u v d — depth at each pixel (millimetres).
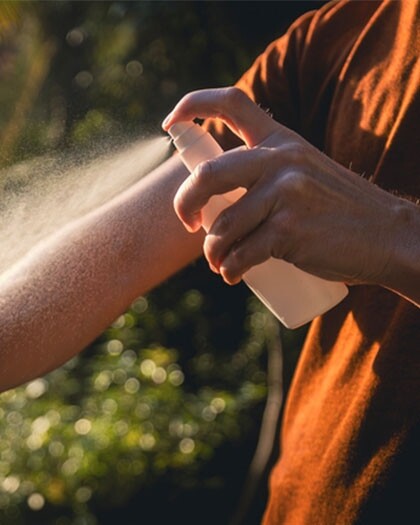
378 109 871
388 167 834
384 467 815
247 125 712
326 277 700
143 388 3037
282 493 918
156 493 3158
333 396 875
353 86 899
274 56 979
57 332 845
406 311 810
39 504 2857
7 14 3256
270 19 3129
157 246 878
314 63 942
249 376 3369
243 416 3264
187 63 3229
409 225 691
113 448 2881
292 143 678
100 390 2992
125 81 3299
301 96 954
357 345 858
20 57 3561
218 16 3150
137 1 3225
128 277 871
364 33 901
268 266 777
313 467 882
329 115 925
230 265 663
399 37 871
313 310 783
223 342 3539
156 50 3250
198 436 3027
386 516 817
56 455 2857
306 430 905
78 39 3365
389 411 815
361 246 676
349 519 836
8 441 2902
